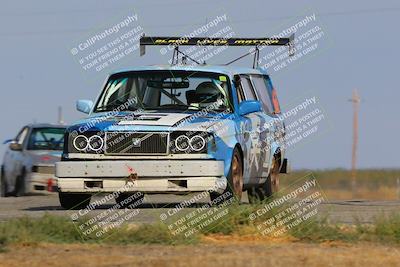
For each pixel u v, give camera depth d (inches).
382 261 1411.2
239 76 2370.8
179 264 1375.5
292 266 1369.3
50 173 3373.5
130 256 1451.8
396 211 1932.8
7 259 1435.8
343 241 1625.2
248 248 1531.7
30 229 1632.6
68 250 1517.0
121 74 2354.8
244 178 2272.4
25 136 3474.4
